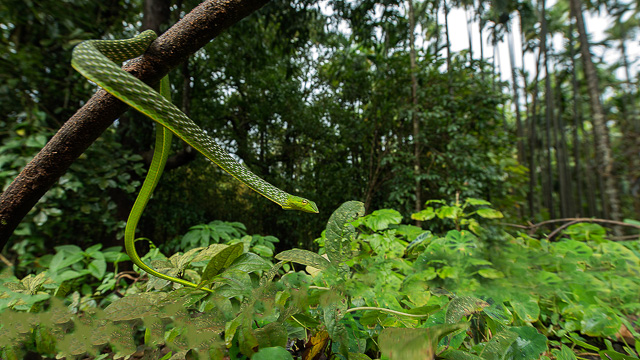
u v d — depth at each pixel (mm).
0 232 630
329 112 10211
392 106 7469
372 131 8164
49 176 648
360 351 709
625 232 3176
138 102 646
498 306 938
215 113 9211
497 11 11266
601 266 1317
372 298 853
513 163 8016
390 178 8016
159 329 563
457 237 1201
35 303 803
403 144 7719
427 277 984
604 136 7922
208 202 9555
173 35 684
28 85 3072
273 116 10578
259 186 1107
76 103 3637
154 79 719
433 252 1123
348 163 9961
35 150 2584
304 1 5223
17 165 2396
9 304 849
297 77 10523
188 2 5078
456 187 6121
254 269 714
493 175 6316
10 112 2863
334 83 9789
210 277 719
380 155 8148
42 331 531
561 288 1049
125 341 560
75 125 645
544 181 14039
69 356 527
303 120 10164
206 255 930
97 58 619
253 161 10453
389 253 1213
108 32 3873
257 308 746
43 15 3078
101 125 668
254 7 683
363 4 5676
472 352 679
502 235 1260
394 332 491
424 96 6867
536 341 725
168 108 708
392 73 7395
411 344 442
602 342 1063
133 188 3471
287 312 608
